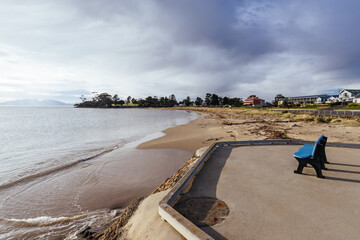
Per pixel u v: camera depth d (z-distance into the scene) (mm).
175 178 5172
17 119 46781
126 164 9094
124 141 15602
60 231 4406
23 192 6480
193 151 11008
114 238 2820
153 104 179750
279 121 22266
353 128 13875
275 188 3148
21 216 5094
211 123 26297
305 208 2521
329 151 5262
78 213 5172
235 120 28516
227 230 2131
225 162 4566
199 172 3949
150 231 2412
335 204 2604
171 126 25969
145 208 3186
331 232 2029
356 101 49906
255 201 2738
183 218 2188
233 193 3004
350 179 3436
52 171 8422
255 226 2178
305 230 2076
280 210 2488
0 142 16812
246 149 5801
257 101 82812
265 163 4449
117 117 51219
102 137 18172
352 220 2227
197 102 147875
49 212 5258
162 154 10648
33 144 15609
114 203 5645
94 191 6430
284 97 99000
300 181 3408
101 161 9711
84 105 199625
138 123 32719
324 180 3422
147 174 7746
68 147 13859
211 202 2748
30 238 4223
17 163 10047
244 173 3844
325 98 91062
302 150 3908
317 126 15852
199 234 1883
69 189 6625
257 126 18266
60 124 33312
